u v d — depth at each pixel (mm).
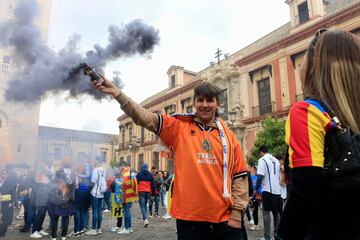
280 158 7508
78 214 7418
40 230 7461
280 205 6016
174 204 2094
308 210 1055
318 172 1064
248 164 16453
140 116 2098
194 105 2324
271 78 19391
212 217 1988
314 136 1119
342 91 1171
